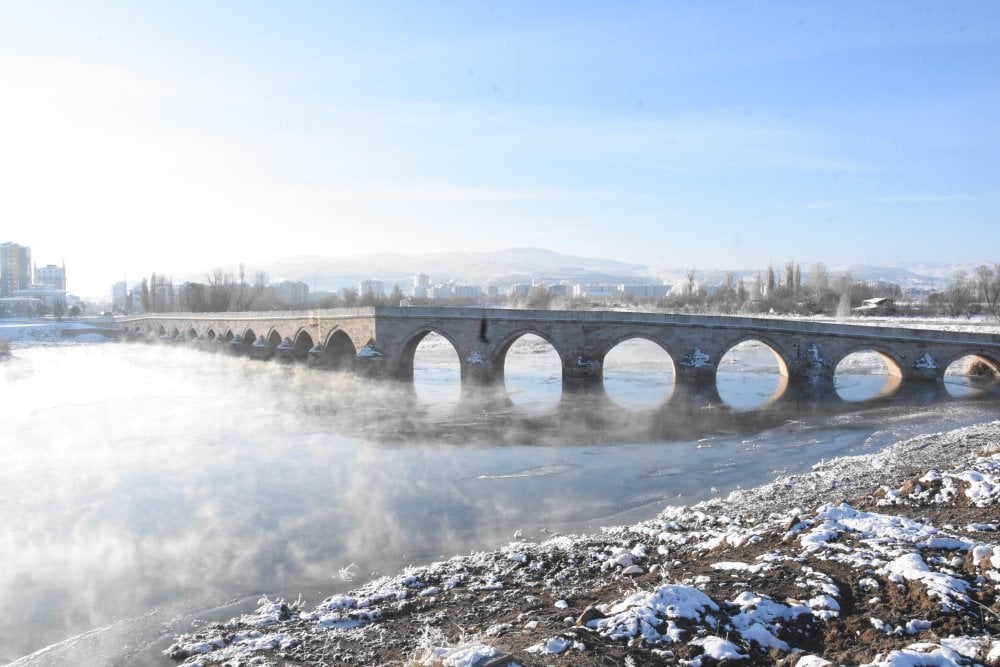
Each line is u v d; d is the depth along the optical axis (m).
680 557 19.25
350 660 14.84
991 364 61.94
